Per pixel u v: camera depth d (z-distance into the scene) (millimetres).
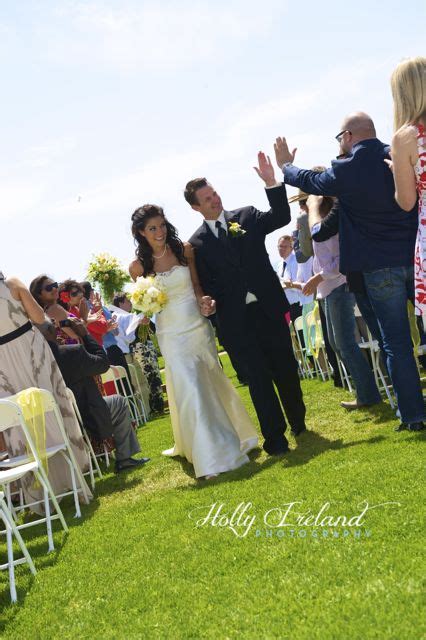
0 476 4594
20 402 5137
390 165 5219
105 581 3803
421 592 2736
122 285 12156
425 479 4051
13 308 5902
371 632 2531
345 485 4328
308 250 7336
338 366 8625
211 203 6195
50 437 6078
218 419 6012
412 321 5770
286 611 2887
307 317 9719
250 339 6117
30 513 6219
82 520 5375
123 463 7160
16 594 3889
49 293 6973
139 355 12242
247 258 6164
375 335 6285
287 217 6121
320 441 6000
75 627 3268
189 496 5242
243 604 3059
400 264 5305
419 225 4871
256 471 5527
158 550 4086
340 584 3031
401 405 5438
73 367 6664
